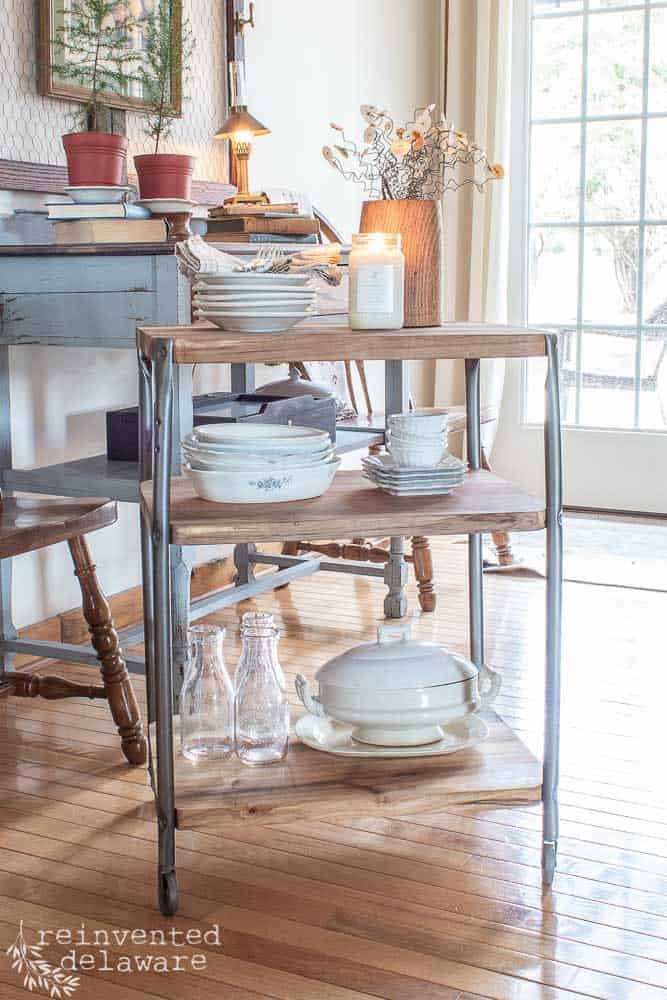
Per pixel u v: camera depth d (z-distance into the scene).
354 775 1.85
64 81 2.89
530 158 4.93
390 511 1.81
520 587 3.73
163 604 1.73
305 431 1.99
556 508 1.82
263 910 1.79
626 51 4.71
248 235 3.04
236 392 3.58
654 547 4.30
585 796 2.18
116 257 2.43
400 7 4.68
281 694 1.93
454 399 5.08
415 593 3.69
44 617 3.02
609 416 4.96
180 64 3.23
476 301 4.94
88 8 2.91
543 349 1.82
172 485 2.04
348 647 3.10
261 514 1.79
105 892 1.84
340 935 1.71
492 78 4.78
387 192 2.23
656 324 4.81
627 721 2.55
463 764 1.89
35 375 2.96
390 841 2.02
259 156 3.81
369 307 1.93
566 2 4.78
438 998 1.56
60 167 2.91
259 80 3.77
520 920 1.75
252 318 1.88
